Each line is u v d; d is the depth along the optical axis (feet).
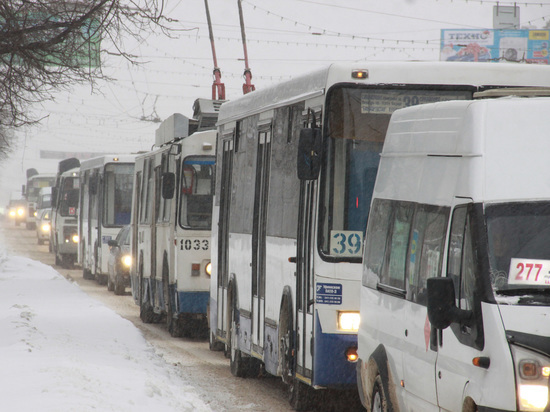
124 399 99.91
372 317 96.68
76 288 282.15
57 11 173.17
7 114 188.55
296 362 120.37
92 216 390.63
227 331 161.27
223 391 138.72
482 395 70.08
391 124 99.25
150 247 247.91
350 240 111.86
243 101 158.20
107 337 168.86
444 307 72.59
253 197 146.61
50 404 90.07
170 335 221.66
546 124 77.05
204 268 211.00
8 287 278.26
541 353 68.28
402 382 86.84
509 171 75.82
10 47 173.37
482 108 78.23
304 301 117.08
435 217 82.23
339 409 122.42
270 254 134.51
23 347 136.98
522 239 73.41
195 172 213.05
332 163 112.57
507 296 71.26
